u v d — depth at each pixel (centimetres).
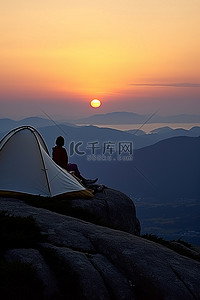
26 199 1490
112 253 1004
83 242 1050
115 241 1046
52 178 1620
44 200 1502
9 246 948
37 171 1608
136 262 968
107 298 888
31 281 839
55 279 879
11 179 1579
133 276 948
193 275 977
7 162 1602
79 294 870
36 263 891
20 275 838
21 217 1113
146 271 945
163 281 925
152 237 1527
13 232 997
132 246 1034
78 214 1418
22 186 1572
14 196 1540
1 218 1063
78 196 1661
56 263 908
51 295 854
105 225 1353
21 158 1612
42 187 1596
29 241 972
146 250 1033
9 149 1612
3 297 814
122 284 923
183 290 920
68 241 1045
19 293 823
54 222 1148
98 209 1642
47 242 1024
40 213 1230
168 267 982
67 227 1117
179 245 1579
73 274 888
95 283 891
